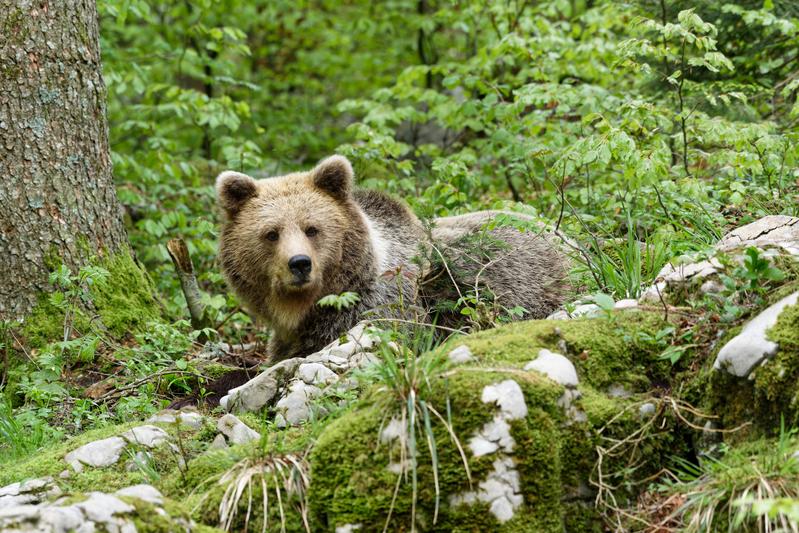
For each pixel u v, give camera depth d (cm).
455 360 753
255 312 1145
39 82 1162
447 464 663
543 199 1445
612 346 787
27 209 1158
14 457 915
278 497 687
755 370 702
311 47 2808
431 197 1445
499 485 661
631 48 1179
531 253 1218
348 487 677
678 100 1360
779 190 1122
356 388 853
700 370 770
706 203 1146
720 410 730
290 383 914
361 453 684
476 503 657
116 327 1203
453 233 1218
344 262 1107
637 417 738
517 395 683
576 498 707
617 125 1307
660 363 791
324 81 2742
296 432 807
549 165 1478
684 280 846
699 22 1136
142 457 823
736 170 1142
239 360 1254
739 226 1088
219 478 740
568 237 1188
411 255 1176
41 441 945
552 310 1194
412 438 655
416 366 718
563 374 731
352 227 1119
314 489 689
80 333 1161
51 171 1176
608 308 801
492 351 761
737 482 635
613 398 761
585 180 1475
